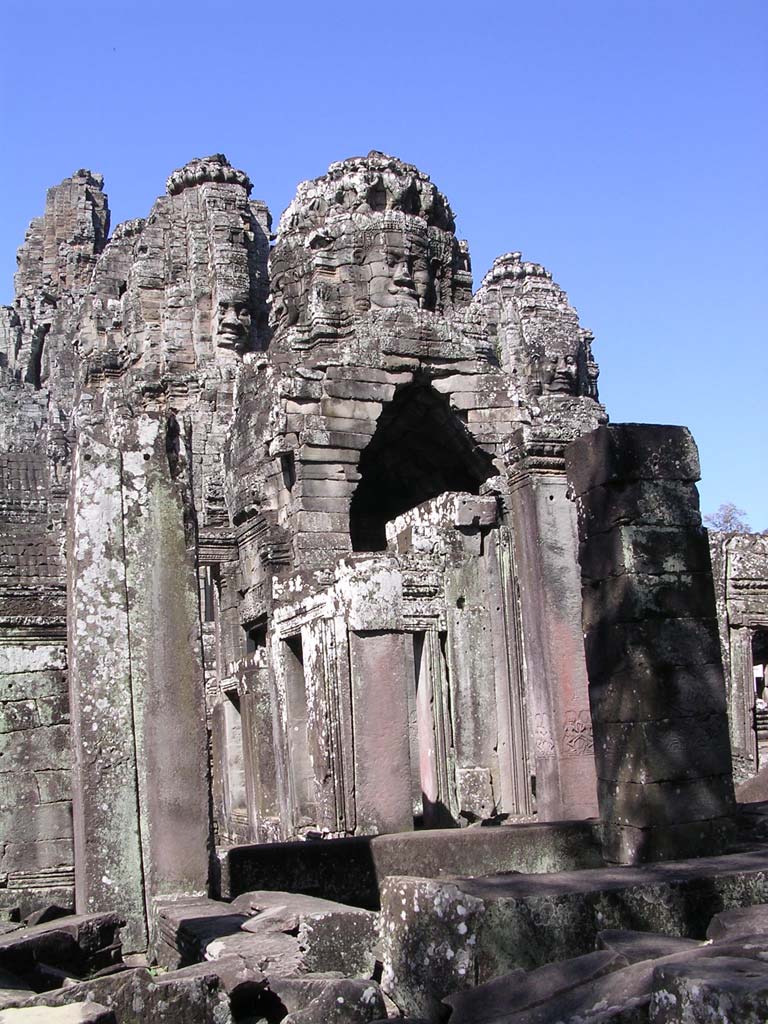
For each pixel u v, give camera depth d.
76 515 11.18
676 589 10.91
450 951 8.09
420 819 17.19
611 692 10.97
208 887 10.91
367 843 11.80
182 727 11.08
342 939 8.80
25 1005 7.48
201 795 11.02
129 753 10.91
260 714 20.02
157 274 43.59
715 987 5.86
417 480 31.56
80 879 10.89
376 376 27.31
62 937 9.59
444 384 28.31
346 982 7.70
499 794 17.48
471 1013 7.31
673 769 10.59
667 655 10.73
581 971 7.25
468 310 30.09
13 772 13.00
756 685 23.52
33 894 12.42
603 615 11.10
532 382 40.72
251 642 25.39
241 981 7.96
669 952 7.27
